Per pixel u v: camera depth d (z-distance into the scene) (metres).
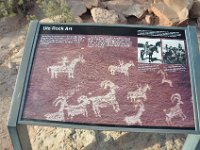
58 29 1.06
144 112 0.91
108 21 1.63
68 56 1.01
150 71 0.98
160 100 0.92
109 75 0.97
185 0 1.65
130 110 0.91
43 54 1.01
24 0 1.76
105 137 1.14
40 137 1.18
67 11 1.57
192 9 1.68
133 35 1.04
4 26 1.75
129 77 0.97
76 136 1.14
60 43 1.03
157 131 0.88
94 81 0.96
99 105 0.92
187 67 0.98
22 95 0.93
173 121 0.89
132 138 1.13
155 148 1.10
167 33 1.04
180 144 1.11
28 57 1.00
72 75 0.97
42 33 1.05
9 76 1.53
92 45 1.03
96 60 1.00
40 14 1.76
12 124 0.89
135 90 0.94
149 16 1.67
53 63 1.00
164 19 1.62
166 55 1.00
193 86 0.95
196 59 0.99
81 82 0.96
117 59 1.00
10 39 1.69
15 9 1.78
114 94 0.94
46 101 0.93
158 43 1.03
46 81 0.96
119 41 1.03
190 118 0.90
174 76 0.97
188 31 1.04
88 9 1.71
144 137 1.13
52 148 1.13
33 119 0.90
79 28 1.06
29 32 1.05
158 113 0.90
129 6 1.73
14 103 0.92
